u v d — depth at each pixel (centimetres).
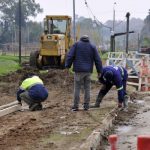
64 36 4444
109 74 2067
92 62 2045
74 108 2052
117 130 1755
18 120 1812
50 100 2497
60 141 1418
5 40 15388
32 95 2048
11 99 2561
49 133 1542
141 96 2881
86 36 2044
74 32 5466
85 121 1761
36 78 2100
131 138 1603
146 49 7831
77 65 2022
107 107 2158
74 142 1402
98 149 1418
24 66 4697
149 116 2077
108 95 2659
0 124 1725
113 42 5272
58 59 4381
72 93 2867
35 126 1672
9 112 1997
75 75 2038
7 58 6400
